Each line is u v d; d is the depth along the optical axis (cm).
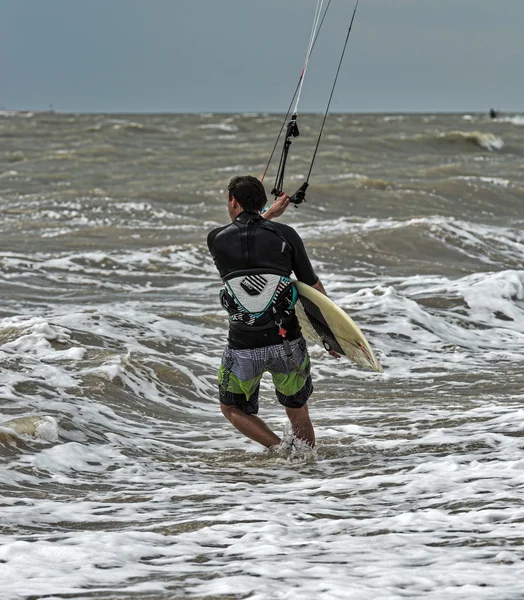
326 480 1978
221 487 1928
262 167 12406
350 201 9256
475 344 4031
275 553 1366
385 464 2106
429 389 3162
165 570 1276
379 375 3412
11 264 5612
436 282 5403
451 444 2272
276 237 2064
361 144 16125
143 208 8219
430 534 1473
